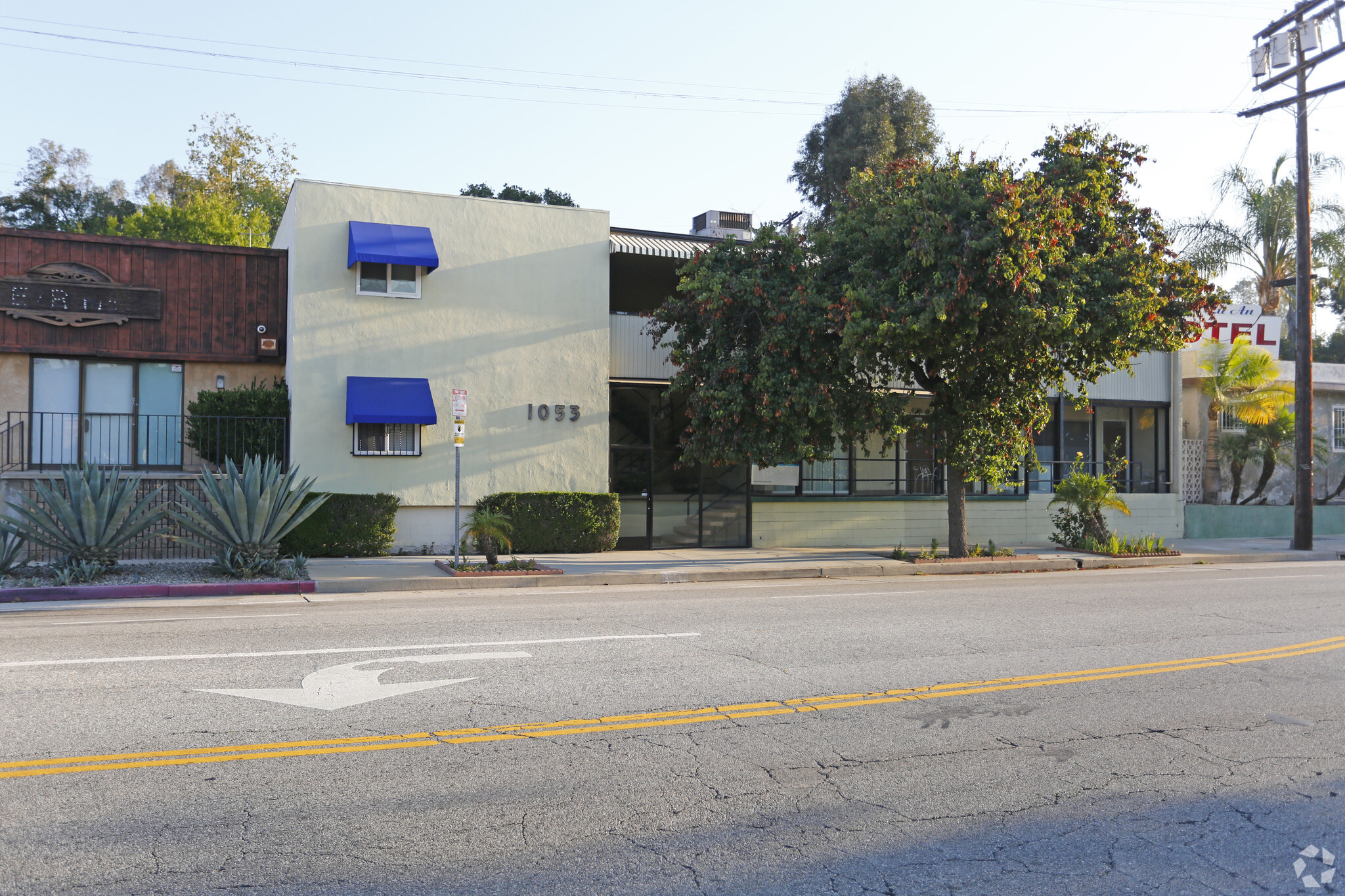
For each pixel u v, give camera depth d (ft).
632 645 30.12
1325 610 40.57
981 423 59.31
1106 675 27.04
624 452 68.08
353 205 59.36
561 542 62.39
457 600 42.16
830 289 55.42
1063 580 53.98
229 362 63.36
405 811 15.87
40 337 59.26
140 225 124.16
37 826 14.93
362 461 59.00
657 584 51.37
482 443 61.67
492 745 19.53
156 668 25.53
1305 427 73.41
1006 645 31.55
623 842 14.84
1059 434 79.92
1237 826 16.02
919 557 61.87
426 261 58.18
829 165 118.62
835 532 73.56
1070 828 15.80
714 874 13.75
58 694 22.62
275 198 141.28
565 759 18.74
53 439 60.59
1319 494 91.76
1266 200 98.89
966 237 49.60
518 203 63.36
